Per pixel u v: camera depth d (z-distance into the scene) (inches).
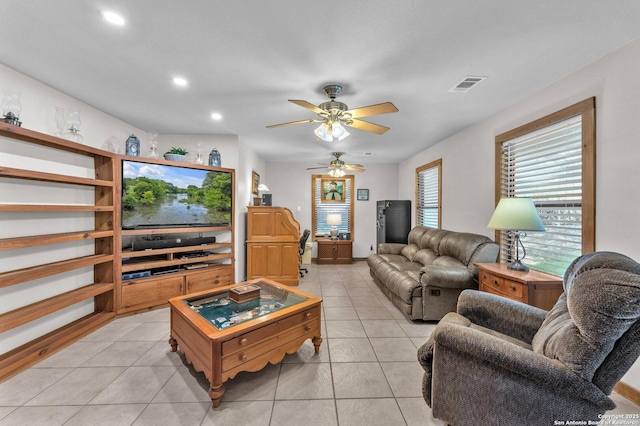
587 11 55.6
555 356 44.8
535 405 45.3
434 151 177.6
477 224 131.6
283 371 78.0
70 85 92.1
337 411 62.6
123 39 66.6
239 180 161.2
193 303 86.8
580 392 41.2
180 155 139.1
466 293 73.9
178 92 97.0
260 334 72.0
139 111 116.4
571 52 71.1
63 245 99.2
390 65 77.5
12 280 73.5
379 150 195.9
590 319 40.5
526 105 100.4
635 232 66.1
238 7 55.1
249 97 100.7
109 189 112.7
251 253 168.7
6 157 81.0
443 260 130.3
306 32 63.1
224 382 67.4
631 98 66.6
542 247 97.8
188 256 139.2
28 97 86.5
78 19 59.2
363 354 87.8
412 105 108.1
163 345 92.0
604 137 73.1
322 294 150.9
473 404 50.5
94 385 70.8
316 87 91.9
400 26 60.6
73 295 96.5
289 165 252.5
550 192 94.1
